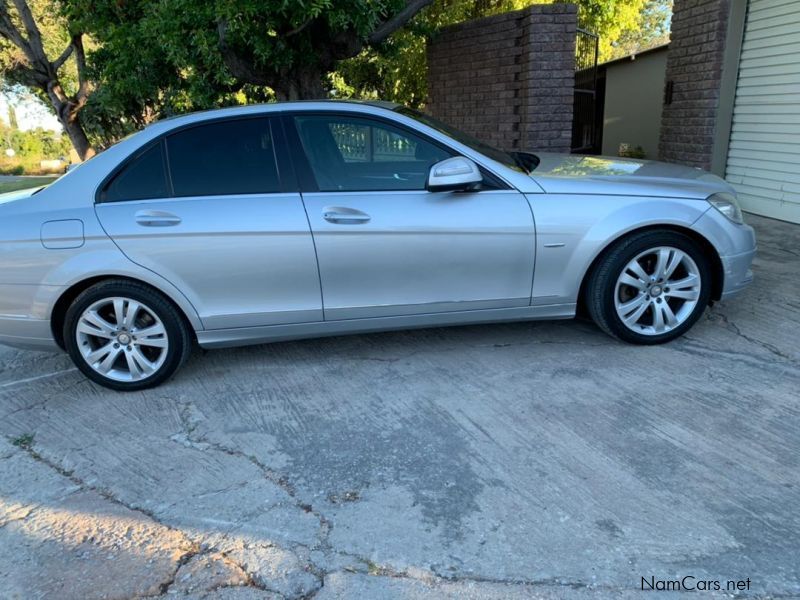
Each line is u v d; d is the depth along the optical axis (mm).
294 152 3781
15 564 2520
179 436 3406
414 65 11109
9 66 13453
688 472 2822
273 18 5809
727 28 7246
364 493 2824
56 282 3691
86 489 2984
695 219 3877
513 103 8672
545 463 2947
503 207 3770
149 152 3766
